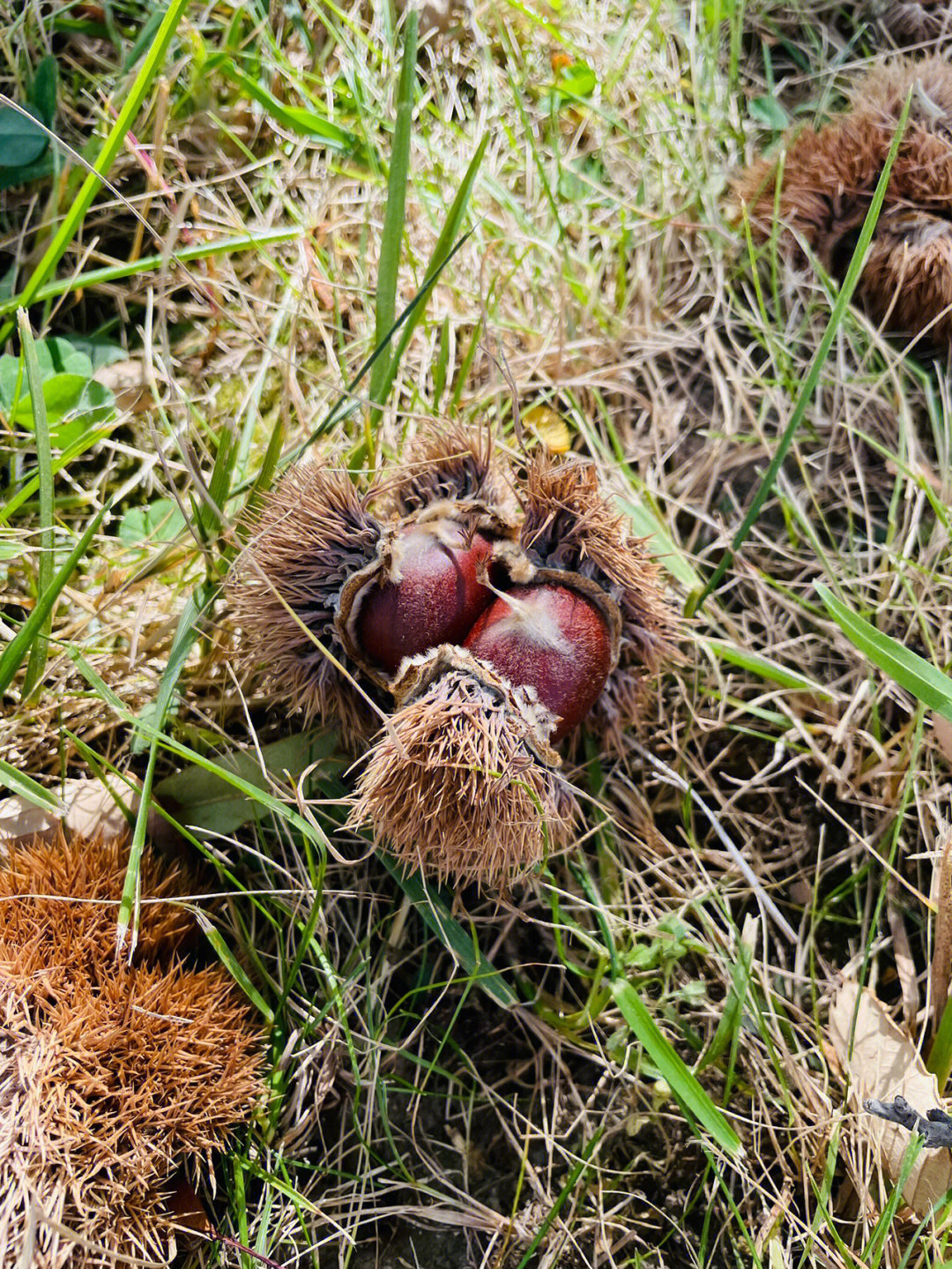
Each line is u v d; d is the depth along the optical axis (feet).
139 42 1.00
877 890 0.92
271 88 1.07
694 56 1.11
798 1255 0.83
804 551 1.01
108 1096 0.72
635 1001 0.83
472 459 0.85
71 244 1.01
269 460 0.87
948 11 1.13
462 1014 0.88
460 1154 0.85
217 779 0.87
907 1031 0.87
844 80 1.13
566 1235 0.82
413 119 1.08
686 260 1.09
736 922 0.91
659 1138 0.86
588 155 1.11
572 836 0.85
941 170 0.98
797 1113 0.85
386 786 0.75
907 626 0.98
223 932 0.87
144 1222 0.73
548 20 1.13
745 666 0.94
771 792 0.95
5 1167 0.70
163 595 0.94
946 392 1.01
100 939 0.77
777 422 1.04
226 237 1.04
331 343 1.01
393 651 0.80
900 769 0.93
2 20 1.02
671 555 0.91
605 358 1.05
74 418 0.93
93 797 0.86
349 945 0.89
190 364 1.02
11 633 0.91
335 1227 0.82
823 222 1.04
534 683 0.78
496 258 1.06
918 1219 0.80
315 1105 0.83
